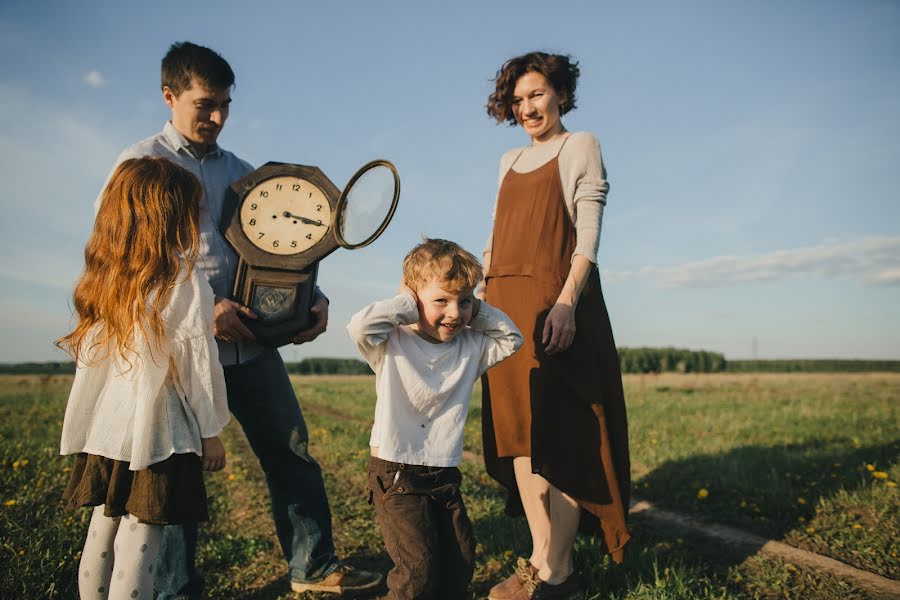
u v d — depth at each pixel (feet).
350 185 7.91
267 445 8.77
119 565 6.15
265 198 8.63
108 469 6.26
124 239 6.34
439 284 6.72
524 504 8.79
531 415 8.23
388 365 6.87
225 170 9.12
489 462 9.23
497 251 9.14
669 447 20.33
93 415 6.51
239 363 8.39
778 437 21.93
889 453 16.94
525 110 9.09
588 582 8.81
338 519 12.22
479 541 10.61
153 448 6.07
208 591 8.85
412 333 7.14
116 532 6.53
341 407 45.83
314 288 8.63
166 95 8.60
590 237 8.29
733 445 20.03
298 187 8.76
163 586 7.80
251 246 8.34
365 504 13.33
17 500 11.98
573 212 8.71
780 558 9.61
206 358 6.52
